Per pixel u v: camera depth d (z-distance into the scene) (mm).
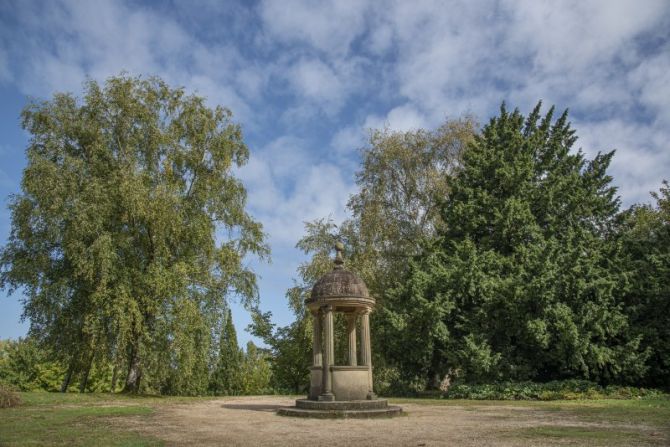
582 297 27203
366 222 37031
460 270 28484
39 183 25891
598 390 25531
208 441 11164
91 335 26344
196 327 27250
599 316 26000
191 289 28672
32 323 27109
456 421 15227
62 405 20156
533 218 30875
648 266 28812
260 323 40656
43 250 27078
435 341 29203
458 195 33844
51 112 28156
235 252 30422
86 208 25500
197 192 29859
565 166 36156
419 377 32500
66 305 26438
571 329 25234
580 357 25672
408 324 28438
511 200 30422
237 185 31531
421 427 13766
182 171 30250
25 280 26453
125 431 12703
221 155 30453
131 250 27641
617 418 15539
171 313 26938
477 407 20391
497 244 31766
